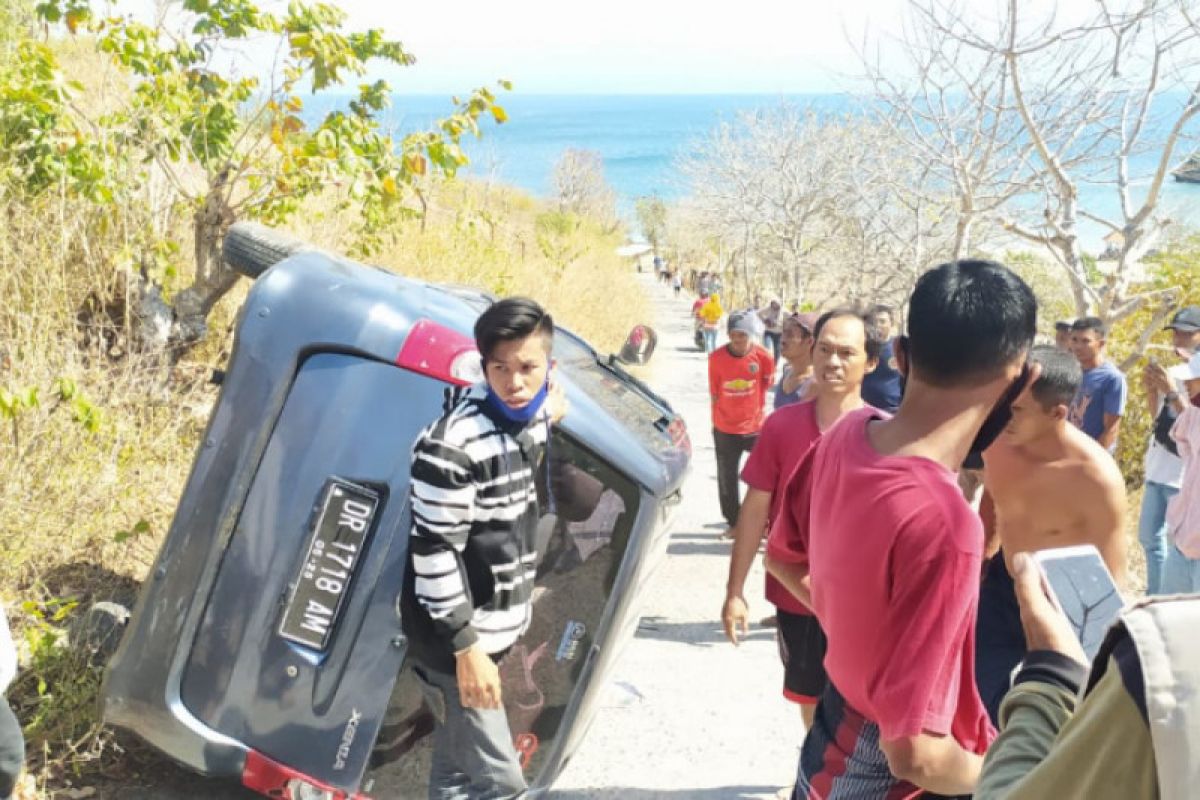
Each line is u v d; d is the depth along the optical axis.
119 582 5.68
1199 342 7.07
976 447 2.38
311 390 4.07
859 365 4.59
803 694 4.40
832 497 2.44
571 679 4.50
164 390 7.13
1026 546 3.69
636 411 5.14
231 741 4.05
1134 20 9.54
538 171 147.62
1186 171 10.88
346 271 4.31
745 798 4.90
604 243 45.59
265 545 4.04
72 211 7.52
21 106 7.35
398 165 8.66
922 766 2.23
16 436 5.49
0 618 3.18
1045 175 11.32
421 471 3.36
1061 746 1.43
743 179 41.75
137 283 7.43
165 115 7.59
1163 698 1.29
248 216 7.80
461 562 3.42
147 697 4.04
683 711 5.84
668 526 5.10
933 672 2.21
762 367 8.91
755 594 8.20
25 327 6.34
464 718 3.56
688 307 47.62
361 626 4.04
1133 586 8.58
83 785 4.52
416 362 4.07
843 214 26.33
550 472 4.02
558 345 5.38
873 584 2.26
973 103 12.08
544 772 4.50
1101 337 7.34
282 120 7.92
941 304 2.24
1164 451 7.00
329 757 4.04
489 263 15.37
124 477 6.07
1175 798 1.27
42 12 7.53
